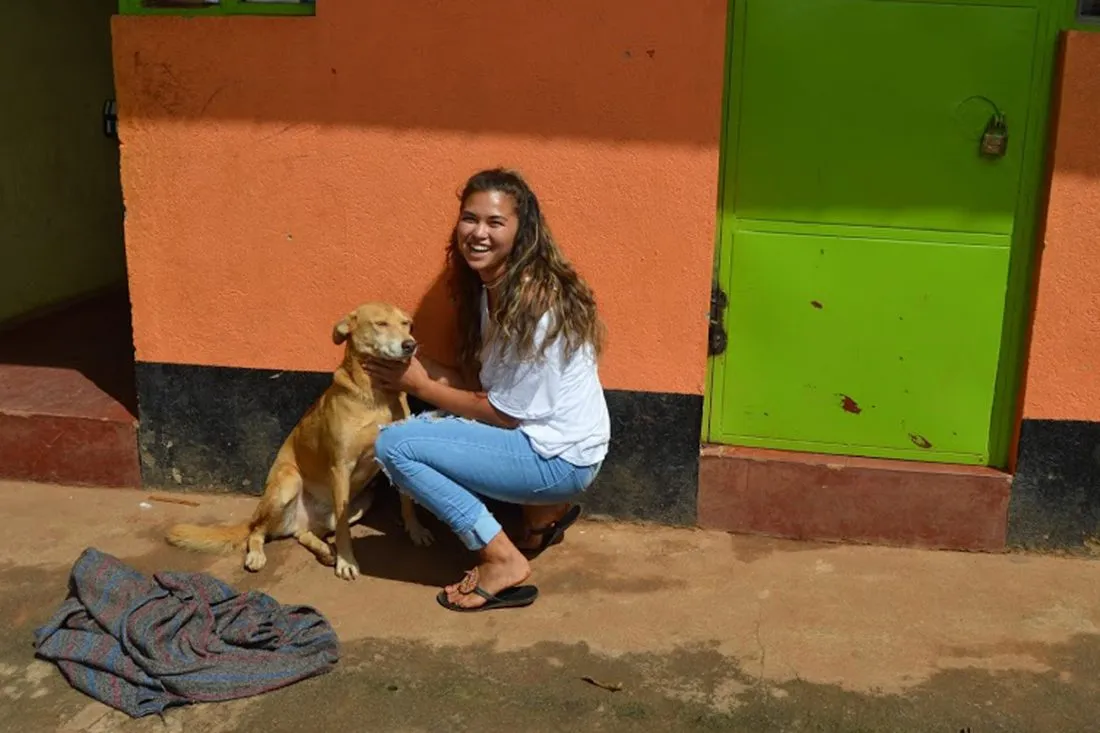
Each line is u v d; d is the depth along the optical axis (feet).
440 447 11.06
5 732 9.55
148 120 12.98
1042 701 10.07
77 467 14.44
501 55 12.26
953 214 12.42
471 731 9.59
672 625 11.31
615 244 12.57
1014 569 12.59
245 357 13.62
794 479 13.03
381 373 11.56
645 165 12.31
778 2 12.08
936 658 10.77
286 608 11.19
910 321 12.78
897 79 12.14
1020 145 12.16
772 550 12.94
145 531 13.30
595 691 10.18
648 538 13.19
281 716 9.77
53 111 20.75
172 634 10.46
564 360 11.02
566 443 11.19
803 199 12.57
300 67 12.60
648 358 12.87
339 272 13.16
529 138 12.43
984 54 11.98
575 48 12.12
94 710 9.87
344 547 12.27
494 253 10.93
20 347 18.08
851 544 13.14
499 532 11.37
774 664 10.63
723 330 13.06
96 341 18.58
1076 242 12.02
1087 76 11.59
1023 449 12.62
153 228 13.33
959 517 12.89
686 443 13.07
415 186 12.76
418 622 11.34
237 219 13.17
